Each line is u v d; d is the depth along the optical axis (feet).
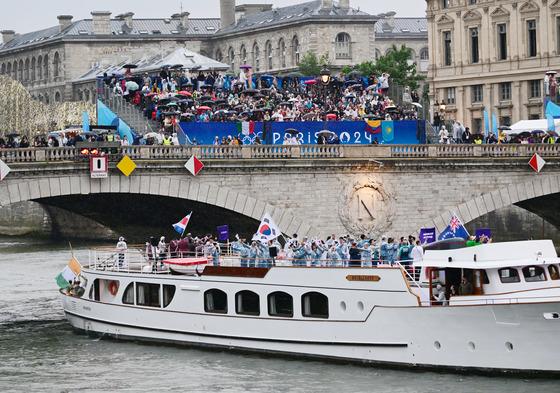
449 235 305.32
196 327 287.89
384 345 264.52
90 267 313.12
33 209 620.90
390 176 399.44
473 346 255.70
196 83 481.87
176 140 397.80
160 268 301.02
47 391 255.29
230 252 305.53
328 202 393.91
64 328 315.17
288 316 276.00
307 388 253.24
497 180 409.90
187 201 384.27
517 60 640.58
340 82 474.49
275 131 402.72
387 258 287.07
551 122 453.58
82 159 363.35
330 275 269.85
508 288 257.96
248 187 385.09
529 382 251.19
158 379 262.88
